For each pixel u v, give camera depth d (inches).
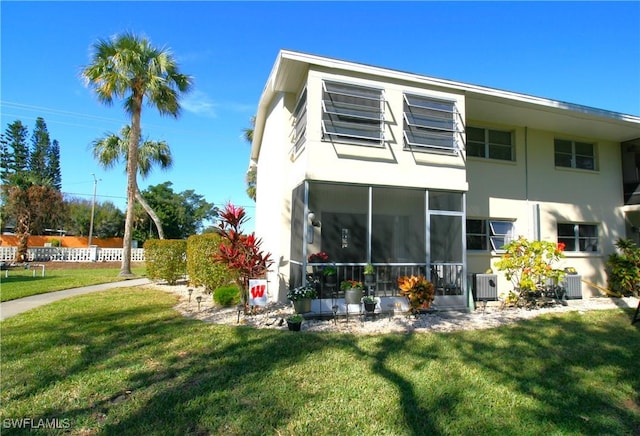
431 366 182.2
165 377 163.9
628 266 431.5
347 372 171.9
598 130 451.2
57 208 1003.3
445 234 339.3
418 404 141.6
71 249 946.7
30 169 1628.9
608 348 217.9
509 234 424.2
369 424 126.9
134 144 611.8
